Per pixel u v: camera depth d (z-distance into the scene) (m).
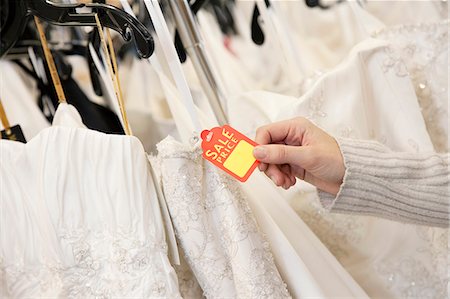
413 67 0.94
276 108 0.94
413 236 0.91
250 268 0.67
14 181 0.71
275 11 1.04
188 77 1.05
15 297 0.70
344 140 0.74
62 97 0.85
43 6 0.76
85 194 0.68
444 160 0.77
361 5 1.05
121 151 0.68
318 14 1.25
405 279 0.91
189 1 0.95
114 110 1.04
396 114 0.90
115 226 0.66
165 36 0.72
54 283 0.68
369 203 0.74
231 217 0.68
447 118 0.93
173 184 0.68
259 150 0.67
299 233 0.80
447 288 0.87
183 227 0.68
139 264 0.65
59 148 0.69
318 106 0.88
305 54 1.14
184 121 0.79
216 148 0.67
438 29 0.91
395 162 0.74
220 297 0.68
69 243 0.67
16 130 0.90
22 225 0.71
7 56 1.00
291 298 0.70
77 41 1.03
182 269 0.75
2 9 0.84
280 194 0.89
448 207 0.74
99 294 0.66
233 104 0.96
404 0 1.06
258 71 1.19
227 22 1.23
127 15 0.69
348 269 0.94
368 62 0.91
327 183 0.76
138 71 1.12
